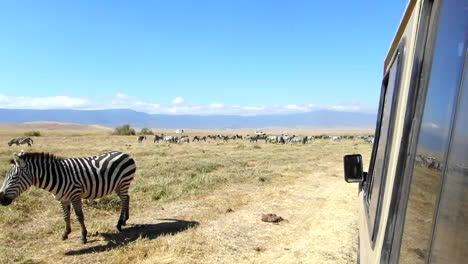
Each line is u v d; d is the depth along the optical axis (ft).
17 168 20.07
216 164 57.00
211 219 27.96
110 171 24.03
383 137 9.04
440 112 4.07
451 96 3.81
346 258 20.54
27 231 24.68
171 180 42.37
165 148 102.53
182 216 28.91
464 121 3.39
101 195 23.98
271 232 25.02
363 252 8.57
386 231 5.13
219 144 138.31
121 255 20.42
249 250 21.61
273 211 30.66
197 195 36.22
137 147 107.14
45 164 21.31
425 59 4.75
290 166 59.77
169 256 20.33
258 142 165.89
